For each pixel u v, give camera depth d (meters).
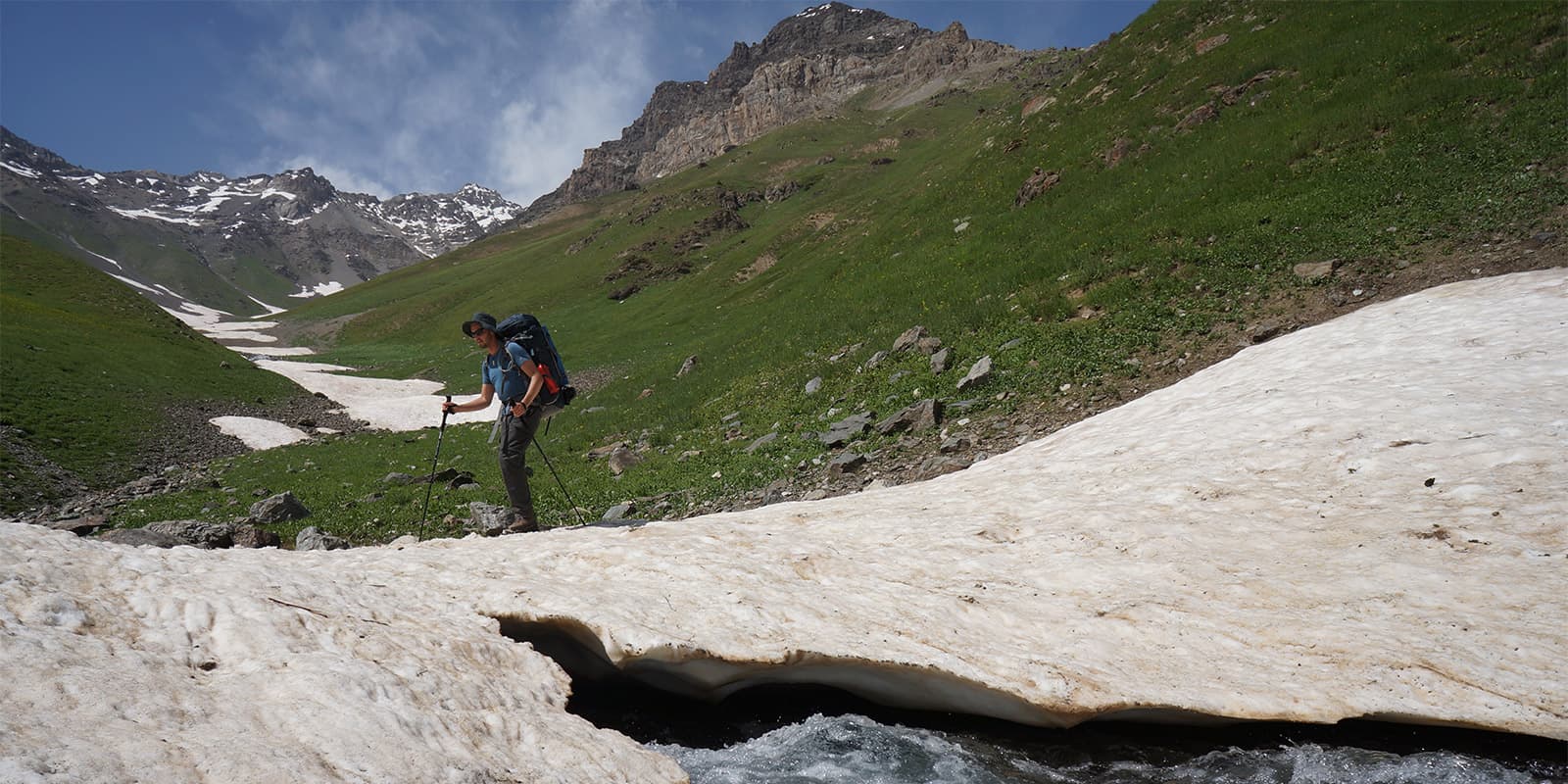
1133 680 5.50
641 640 5.63
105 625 4.33
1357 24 35.84
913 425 18.39
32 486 26.50
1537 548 6.50
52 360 46.09
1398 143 25.19
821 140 195.75
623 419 30.67
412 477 25.47
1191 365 17.39
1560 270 15.38
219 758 3.33
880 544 8.73
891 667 5.67
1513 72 26.23
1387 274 18.88
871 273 40.94
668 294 91.56
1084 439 13.45
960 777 4.96
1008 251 32.06
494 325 11.05
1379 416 10.02
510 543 8.48
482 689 4.85
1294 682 5.35
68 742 3.08
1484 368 10.97
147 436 37.16
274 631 4.70
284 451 35.97
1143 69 45.16
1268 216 23.81
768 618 6.25
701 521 10.10
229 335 126.31
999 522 9.20
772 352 33.12
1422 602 6.10
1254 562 7.19
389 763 3.68
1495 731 4.87
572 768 4.28
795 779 4.95
